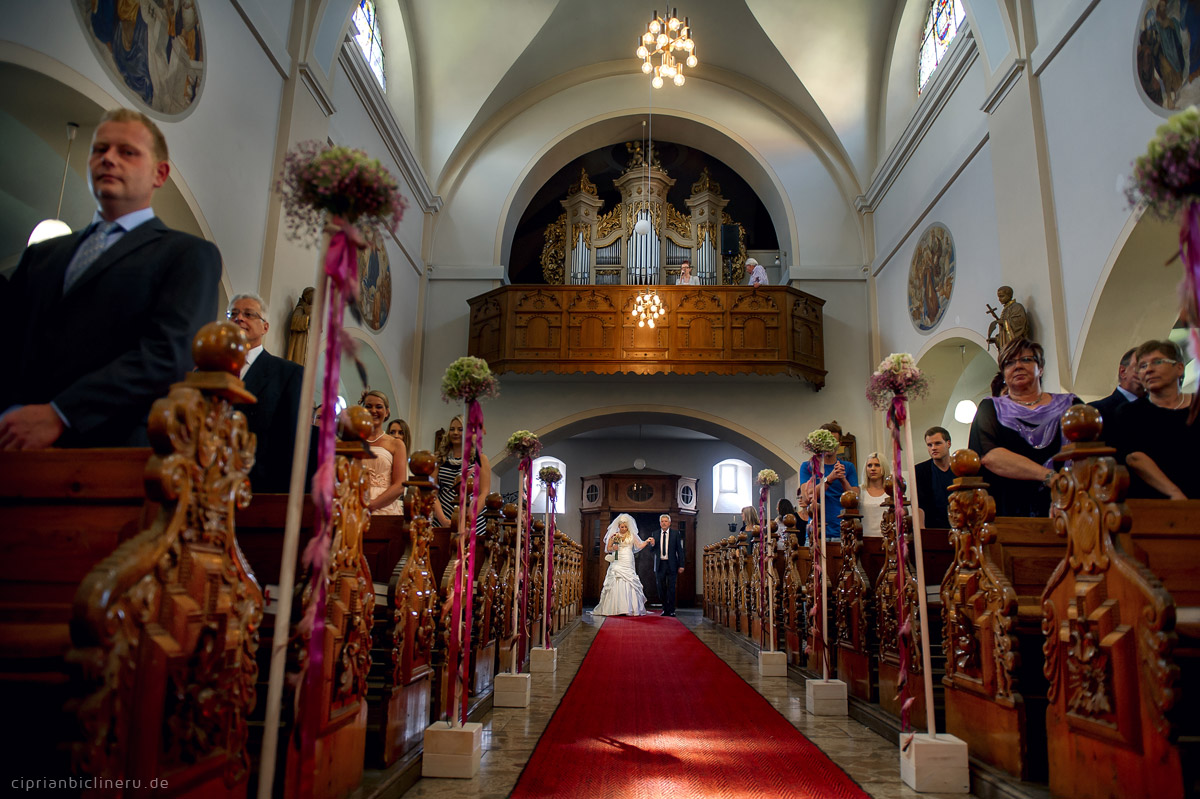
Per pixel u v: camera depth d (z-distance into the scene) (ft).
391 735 10.07
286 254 27.22
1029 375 13.48
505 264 49.67
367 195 7.24
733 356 41.81
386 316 39.09
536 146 48.08
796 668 20.02
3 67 16.14
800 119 47.93
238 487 6.27
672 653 26.00
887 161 41.24
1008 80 27.89
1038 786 9.03
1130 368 13.47
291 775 6.81
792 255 46.19
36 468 6.15
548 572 21.36
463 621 12.13
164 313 7.06
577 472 66.18
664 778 10.50
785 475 45.03
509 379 45.01
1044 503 13.04
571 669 21.58
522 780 10.36
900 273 40.81
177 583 5.57
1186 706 8.20
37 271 7.62
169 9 20.52
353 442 8.81
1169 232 20.79
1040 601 9.88
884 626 14.35
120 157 7.45
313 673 6.75
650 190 51.80
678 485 64.54
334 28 30.35
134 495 6.01
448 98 44.47
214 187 22.93
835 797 9.73
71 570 5.99
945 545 13.91
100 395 6.49
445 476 17.11
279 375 11.71
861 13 41.29
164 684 5.36
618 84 49.06
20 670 5.23
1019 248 27.09
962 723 10.86
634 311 41.93
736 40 45.11
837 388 44.37
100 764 4.71
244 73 24.80
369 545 12.37
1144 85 20.84
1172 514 9.04
